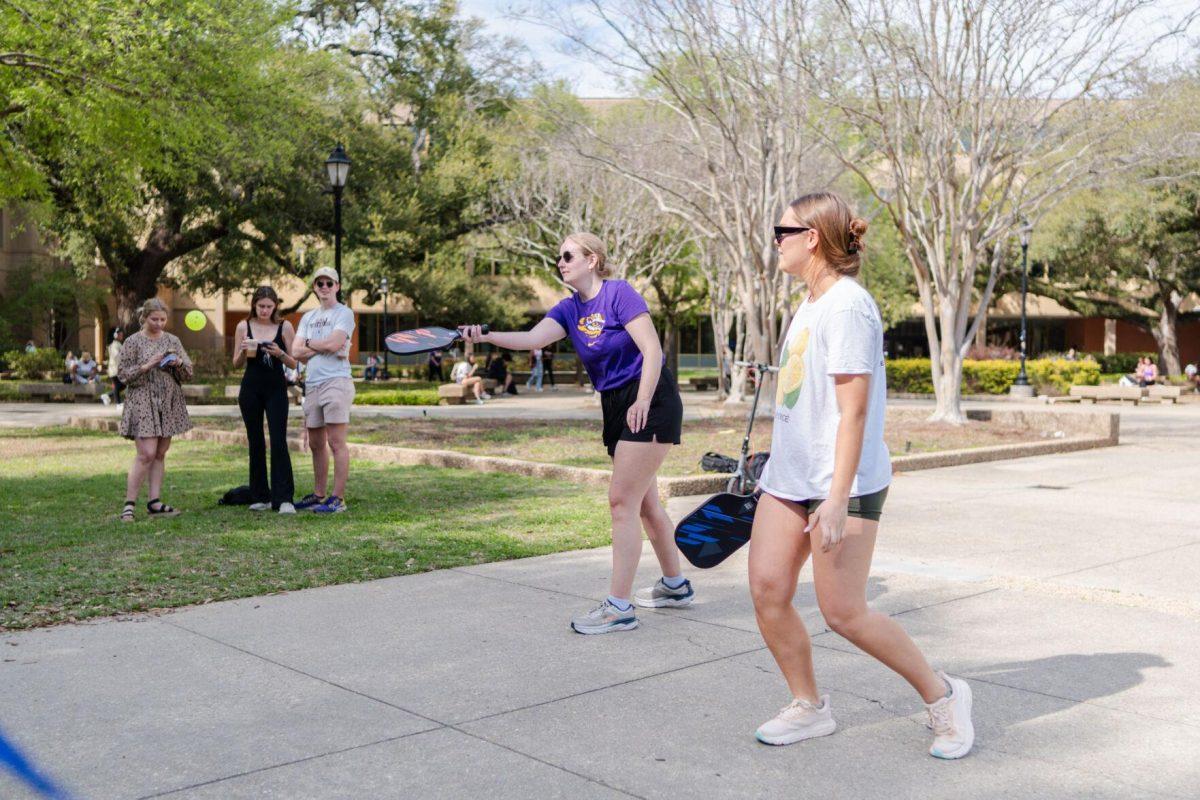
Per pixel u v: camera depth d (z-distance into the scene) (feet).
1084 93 50.83
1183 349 202.69
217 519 26.78
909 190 54.34
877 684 13.97
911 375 120.37
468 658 15.12
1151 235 126.11
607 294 16.85
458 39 112.98
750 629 16.85
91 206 92.07
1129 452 47.60
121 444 48.32
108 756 11.44
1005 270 121.49
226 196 100.07
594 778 10.94
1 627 16.48
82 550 22.47
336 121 106.22
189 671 14.42
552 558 22.38
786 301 58.44
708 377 139.64
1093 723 12.51
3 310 139.74
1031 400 105.50
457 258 124.77
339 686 13.84
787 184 57.41
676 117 78.43
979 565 22.04
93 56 52.95
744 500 13.78
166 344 26.55
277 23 76.84
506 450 44.45
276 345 27.66
